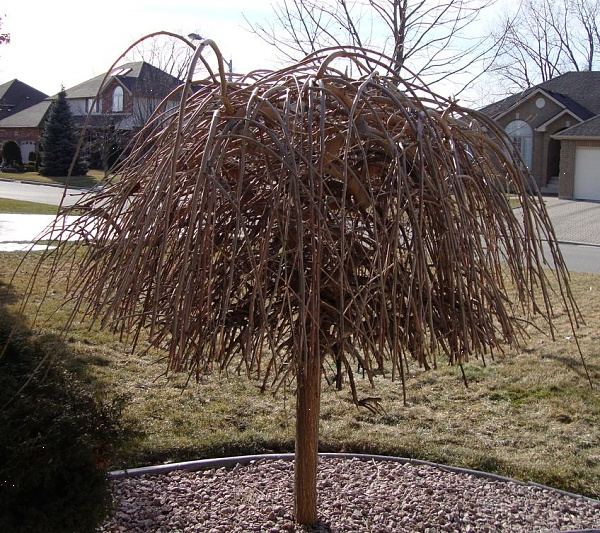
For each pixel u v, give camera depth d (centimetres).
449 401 578
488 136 306
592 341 752
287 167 222
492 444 490
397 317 262
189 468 416
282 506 364
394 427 515
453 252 243
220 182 236
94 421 301
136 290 241
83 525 280
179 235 260
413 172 265
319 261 227
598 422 535
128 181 270
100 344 684
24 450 266
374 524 351
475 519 365
